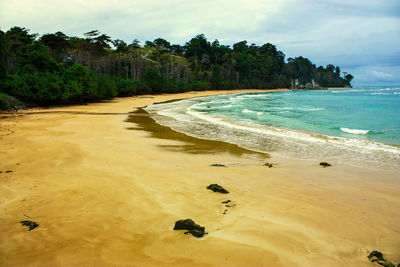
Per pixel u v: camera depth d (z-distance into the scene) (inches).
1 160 339.9
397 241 175.9
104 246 155.3
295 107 1422.2
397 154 441.7
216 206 221.1
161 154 418.6
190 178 296.8
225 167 353.7
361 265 147.3
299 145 512.7
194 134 626.8
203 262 141.9
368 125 757.3
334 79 7165.4
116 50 2650.1
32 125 665.0
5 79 1190.3
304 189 277.4
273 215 208.2
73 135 545.3
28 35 2094.0
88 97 1486.2
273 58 5816.9
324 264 146.2
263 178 310.2
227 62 4707.2
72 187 252.5
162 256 146.7
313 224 195.0
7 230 170.7
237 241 164.7
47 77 1267.2
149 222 187.2
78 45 2222.0
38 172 296.2
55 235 166.4
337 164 385.4
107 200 224.5
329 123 808.3
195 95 2952.8
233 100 2105.1
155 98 2223.2
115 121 818.2
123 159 371.2
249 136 605.3
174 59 3494.1
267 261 144.7
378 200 249.8
